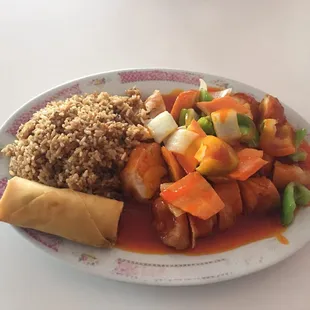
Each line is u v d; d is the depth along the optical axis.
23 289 0.25
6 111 0.36
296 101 0.40
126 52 0.43
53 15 0.47
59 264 0.27
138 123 0.33
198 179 0.29
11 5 0.47
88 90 0.36
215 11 0.49
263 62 0.44
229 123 0.32
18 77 0.39
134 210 0.30
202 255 0.28
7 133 0.32
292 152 0.33
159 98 0.35
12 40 0.43
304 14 0.50
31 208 0.27
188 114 0.33
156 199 0.30
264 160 0.31
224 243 0.29
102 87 0.36
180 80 0.38
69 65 0.41
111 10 0.48
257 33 0.47
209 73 0.41
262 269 0.27
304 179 0.32
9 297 0.25
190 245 0.28
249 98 0.36
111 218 0.27
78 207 0.27
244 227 0.30
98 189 0.30
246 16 0.49
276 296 0.27
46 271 0.26
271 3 0.51
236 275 0.26
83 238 0.27
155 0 0.50
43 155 0.30
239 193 0.30
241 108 0.34
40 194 0.27
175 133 0.31
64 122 0.30
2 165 0.30
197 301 0.26
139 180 0.30
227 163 0.29
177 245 0.28
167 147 0.31
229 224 0.30
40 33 0.44
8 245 0.28
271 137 0.33
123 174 0.30
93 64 0.42
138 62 0.42
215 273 0.26
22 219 0.27
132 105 0.34
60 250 0.27
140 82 0.37
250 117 0.33
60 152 0.29
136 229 0.29
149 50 0.44
